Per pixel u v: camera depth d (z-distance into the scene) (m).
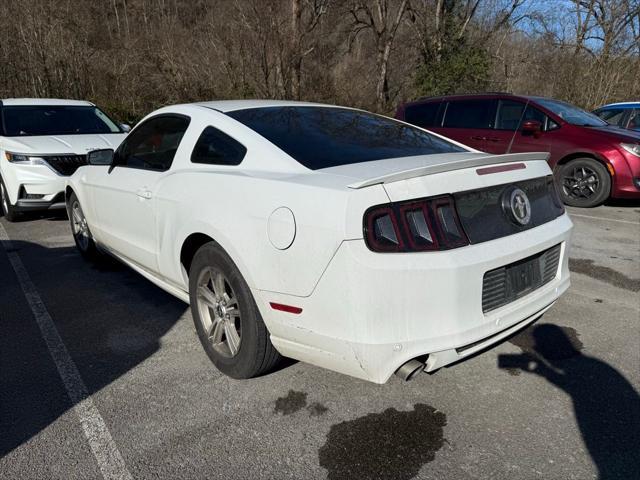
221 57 15.93
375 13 23.67
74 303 4.00
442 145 3.20
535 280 2.65
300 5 16.16
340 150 2.79
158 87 16.03
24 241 5.82
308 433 2.42
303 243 2.24
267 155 2.72
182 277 3.16
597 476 2.15
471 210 2.33
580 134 7.46
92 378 2.91
